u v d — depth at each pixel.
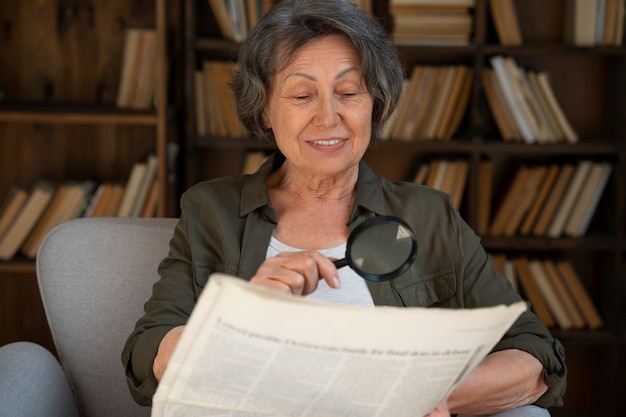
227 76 3.43
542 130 3.45
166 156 3.30
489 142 3.45
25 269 3.32
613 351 3.65
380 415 1.32
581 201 3.53
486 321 1.21
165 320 1.71
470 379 1.53
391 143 3.41
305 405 1.30
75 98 3.62
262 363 1.24
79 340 1.91
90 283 1.92
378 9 3.59
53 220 3.36
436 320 1.19
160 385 1.29
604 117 3.71
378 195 1.83
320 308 1.16
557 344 1.68
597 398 3.79
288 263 1.41
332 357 1.23
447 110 3.45
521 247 3.52
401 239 1.36
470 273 1.78
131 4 3.58
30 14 3.58
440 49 3.39
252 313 1.17
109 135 3.65
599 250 3.74
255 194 1.80
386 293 1.75
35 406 1.67
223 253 1.78
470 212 3.47
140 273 1.93
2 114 3.26
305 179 1.80
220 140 3.41
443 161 3.51
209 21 3.60
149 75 3.38
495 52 3.41
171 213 3.46
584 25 3.46
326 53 1.68
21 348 1.82
